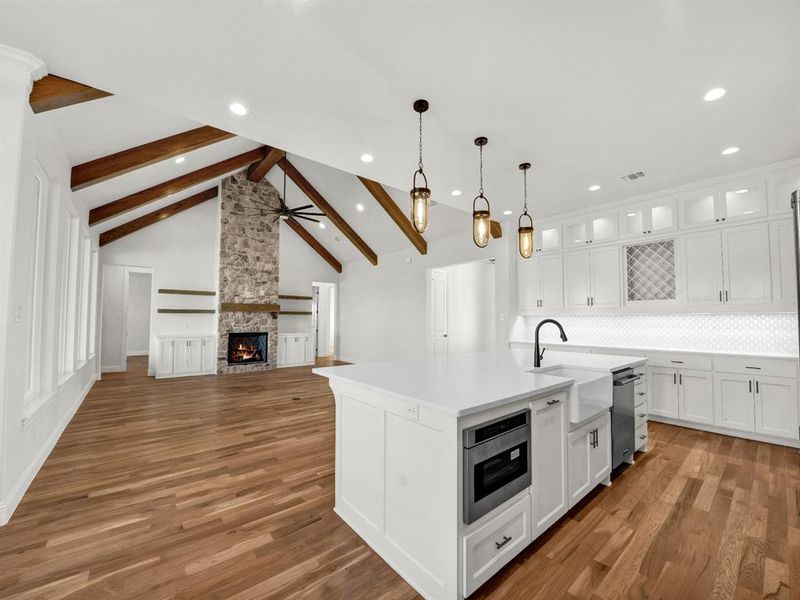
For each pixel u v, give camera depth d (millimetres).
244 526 2096
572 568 1743
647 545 1916
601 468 2514
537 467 1893
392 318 8234
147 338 10297
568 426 2145
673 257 4281
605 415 2590
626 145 3201
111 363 7844
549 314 5410
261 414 4496
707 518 2172
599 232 4965
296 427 3975
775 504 2332
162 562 1778
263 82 2346
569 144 3180
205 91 2438
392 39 1979
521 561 1793
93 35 1945
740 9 1771
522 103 2576
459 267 8102
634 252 4668
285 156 7008
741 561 1788
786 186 3551
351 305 9555
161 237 7422
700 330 4254
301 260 9414
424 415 1615
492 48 2047
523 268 5734
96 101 2992
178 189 5977
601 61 2148
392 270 8258
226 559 1807
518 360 2938
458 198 4625
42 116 2633
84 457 3109
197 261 7789
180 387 6168
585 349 4906
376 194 6551
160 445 3414
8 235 2094
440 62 2164
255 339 8320
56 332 3318
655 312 4363
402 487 1738
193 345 7383
